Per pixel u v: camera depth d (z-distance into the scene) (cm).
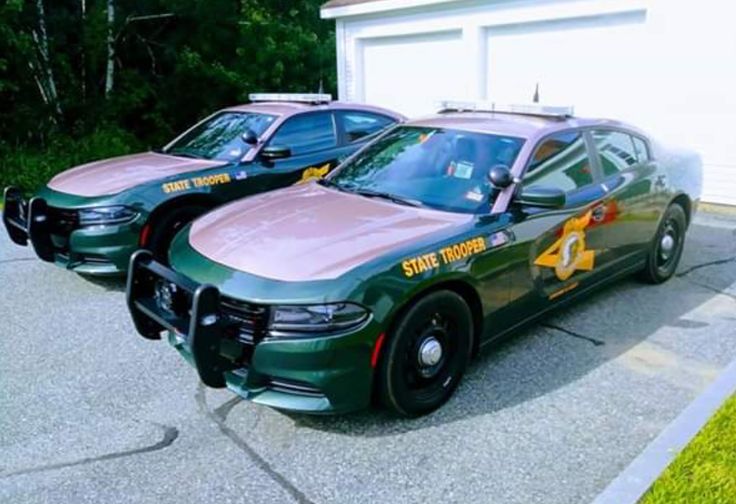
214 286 290
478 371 376
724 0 736
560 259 403
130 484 277
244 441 308
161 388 359
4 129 1205
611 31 833
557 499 265
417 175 405
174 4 1327
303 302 285
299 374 290
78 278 546
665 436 295
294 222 354
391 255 309
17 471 285
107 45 1287
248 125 614
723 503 245
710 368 379
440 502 265
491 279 350
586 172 435
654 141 528
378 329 296
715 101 770
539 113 448
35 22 1184
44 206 503
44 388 359
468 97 1015
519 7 912
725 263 579
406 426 320
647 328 438
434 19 1030
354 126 651
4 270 569
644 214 482
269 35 1456
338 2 1202
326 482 279
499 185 369
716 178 793
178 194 520
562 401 342
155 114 1412
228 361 300
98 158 1169
